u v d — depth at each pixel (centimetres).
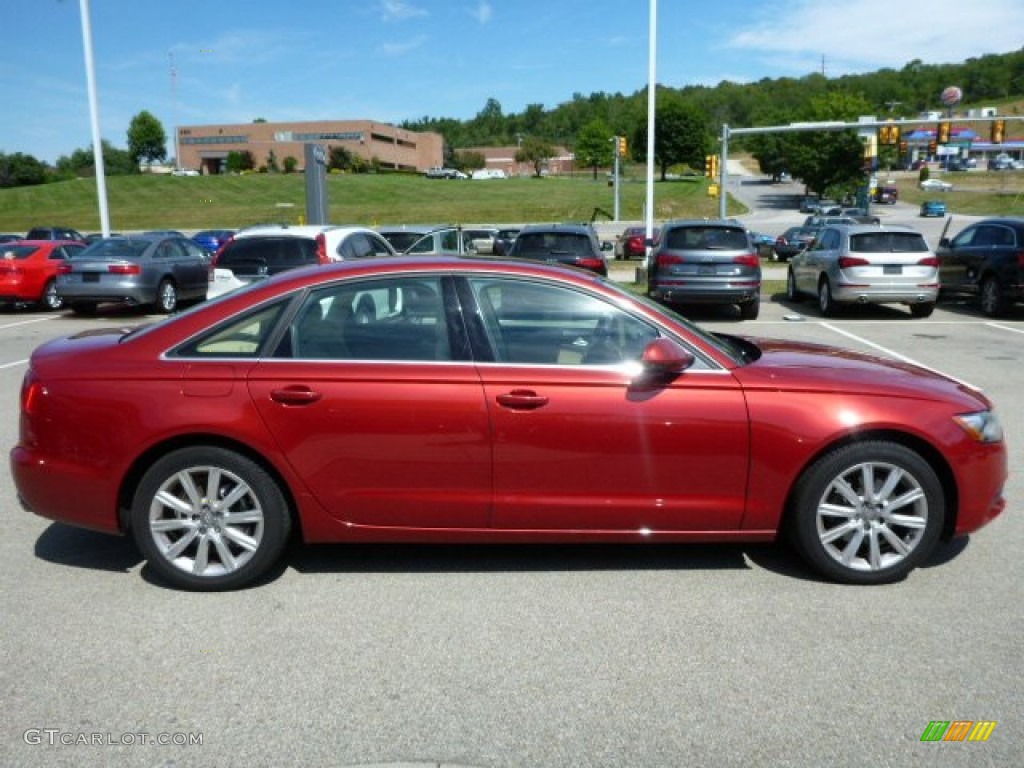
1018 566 438
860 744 288
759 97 18275
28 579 424
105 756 283
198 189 9169
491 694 319
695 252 1402
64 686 325
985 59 19525
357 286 411
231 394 394
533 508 403
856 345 1184
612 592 407
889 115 9756
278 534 405
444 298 409
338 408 393
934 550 460
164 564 405
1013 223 1486
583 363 405
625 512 404
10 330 1412
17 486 416
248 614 385
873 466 405
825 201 8012
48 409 403
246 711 308
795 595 404
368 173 11156
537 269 420
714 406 398
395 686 324
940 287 1673
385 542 412
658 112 11169
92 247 1609
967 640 359
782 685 324
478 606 393
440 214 7094
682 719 303
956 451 406
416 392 395
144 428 393
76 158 13912
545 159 14912
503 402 394
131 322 1517
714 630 368
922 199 8300
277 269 1116
